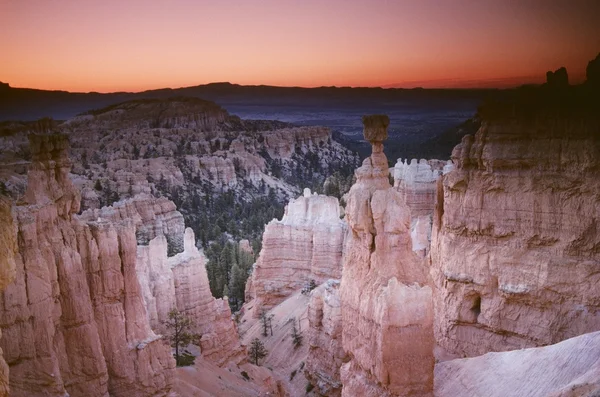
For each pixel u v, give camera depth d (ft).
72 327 115.55
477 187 131.64
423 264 110.01
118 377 125.29
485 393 102.68
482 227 130.41
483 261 130.31
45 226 114.01
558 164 121.49
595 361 94.07
